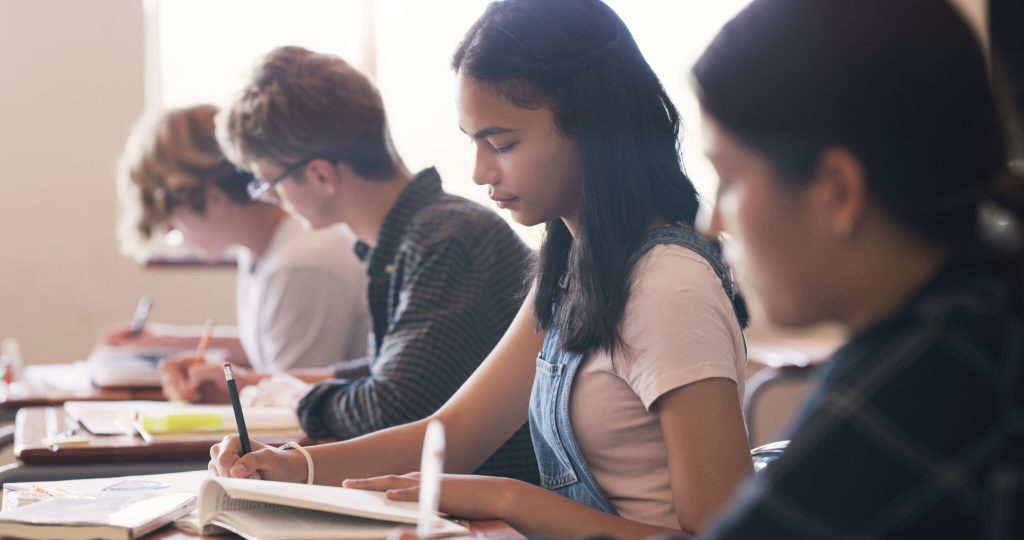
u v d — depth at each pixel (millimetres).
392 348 1854
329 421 1860
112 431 1887
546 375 1365
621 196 1285
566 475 1377
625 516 1303
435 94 4066
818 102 753
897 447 726
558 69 1299
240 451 1450
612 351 1260
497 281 1909
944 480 715
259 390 2146
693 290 1226
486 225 1940
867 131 742
